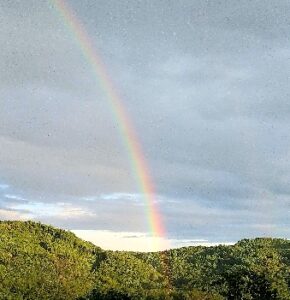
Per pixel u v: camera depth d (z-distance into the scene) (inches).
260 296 3742.6
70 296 3449.8
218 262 6589.6
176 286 5137.8
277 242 7244.1
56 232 6845.5
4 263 4635.8
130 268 5757.9
